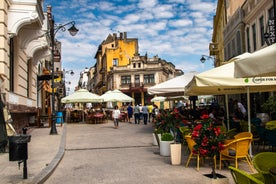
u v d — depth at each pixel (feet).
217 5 121.90
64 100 104.47
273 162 15.72
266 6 59.82
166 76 223.51
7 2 44.39
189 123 37.40
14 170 26.99
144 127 80.48
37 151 38.09
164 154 34.30
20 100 54.75
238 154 25.25
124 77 215.10
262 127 33.01
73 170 28.48
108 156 35.55
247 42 75.66
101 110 121.90
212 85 28.84
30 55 64.18
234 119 44.45
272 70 14.46
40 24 52.60
